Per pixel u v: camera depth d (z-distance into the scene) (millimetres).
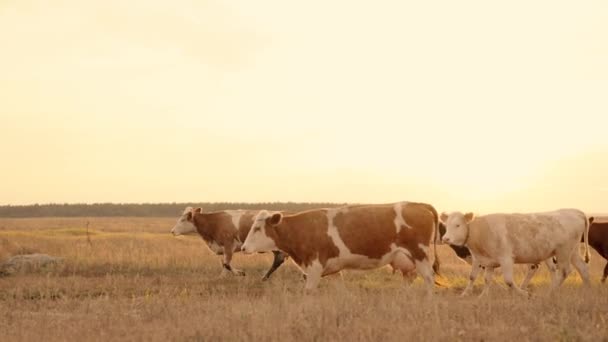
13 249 28516
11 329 11133
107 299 14219
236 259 25359
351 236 15547
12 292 16078
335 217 15750
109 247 30312
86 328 10969
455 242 15688
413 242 15461
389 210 15602
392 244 15539
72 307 14000
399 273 20891
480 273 20000
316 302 12523
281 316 11289
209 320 11156
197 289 17625
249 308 12086
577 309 11961
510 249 15500
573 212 16344
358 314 11609
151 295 15656
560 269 16125
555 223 15836
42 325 11391
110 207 186125
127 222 91375
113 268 22328
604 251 19500
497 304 12625
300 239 15773
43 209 184750
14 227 68938
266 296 14430
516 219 15648
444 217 16844
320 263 15711
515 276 19781
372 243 15516
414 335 9805
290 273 21828
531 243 15578
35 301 15062
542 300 12766
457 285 18094
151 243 33969
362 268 15930
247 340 9773
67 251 27938
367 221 15531
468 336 9867
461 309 12125
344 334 10055
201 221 23125
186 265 23125
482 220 15680
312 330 10227
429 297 13406
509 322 10977
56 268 22125
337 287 14648
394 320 10781
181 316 11805
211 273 22078
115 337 10258
